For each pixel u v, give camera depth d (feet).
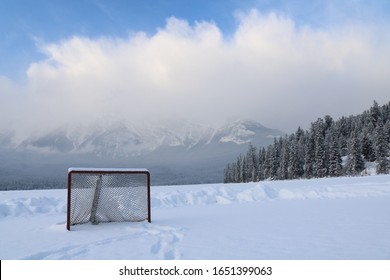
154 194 53.98
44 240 22.61
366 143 212.64
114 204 31.04
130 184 31.76
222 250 18.39
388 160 185.16
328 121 280.10
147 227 28.09
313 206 40.52
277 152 252.42
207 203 50.06
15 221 33.76
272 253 17.51
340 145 228.22
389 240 19.99
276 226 26.17
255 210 38.34
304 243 19.57
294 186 80.84
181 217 34.24
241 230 24.81
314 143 213.25
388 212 33.32
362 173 186.29
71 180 29.32
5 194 65.92
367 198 49.60
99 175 30.19
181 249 18.81
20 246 20.67
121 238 22.89
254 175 242.78
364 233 22.27
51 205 44.80
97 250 19.12
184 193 52.85
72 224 29.76
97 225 29.71
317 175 200.13
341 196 53.36
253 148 255.29
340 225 25.80
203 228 26.35
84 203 29.68
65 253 18.56
